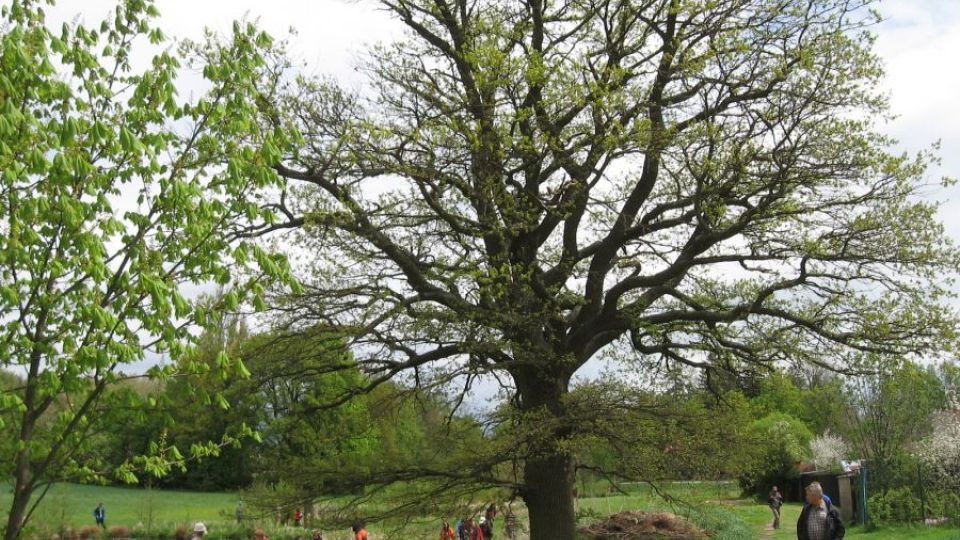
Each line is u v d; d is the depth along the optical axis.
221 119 9.48
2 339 8.39
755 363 16.53
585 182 14.57
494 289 14.26
